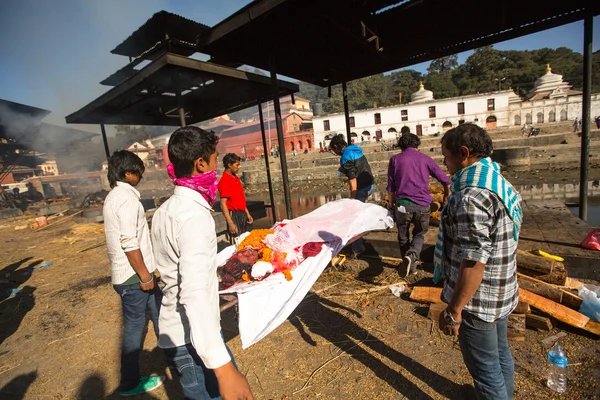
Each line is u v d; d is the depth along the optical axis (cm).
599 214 742
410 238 473
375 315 335
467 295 155
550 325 278
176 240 142
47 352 335
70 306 447
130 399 254
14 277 602
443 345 279
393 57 560
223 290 227
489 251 152
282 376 262
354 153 450
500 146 2603
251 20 370
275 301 223
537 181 1381
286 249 273
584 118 437
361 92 7531
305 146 4862
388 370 255
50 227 1138
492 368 170
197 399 161
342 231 309
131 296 242
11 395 273
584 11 403
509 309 167
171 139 152
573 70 6694
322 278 434
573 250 376
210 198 159
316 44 498
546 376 232
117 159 238
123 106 609
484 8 437
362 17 430
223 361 124
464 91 7069
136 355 253
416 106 4538
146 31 589
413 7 439
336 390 241
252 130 5375
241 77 484
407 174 371
